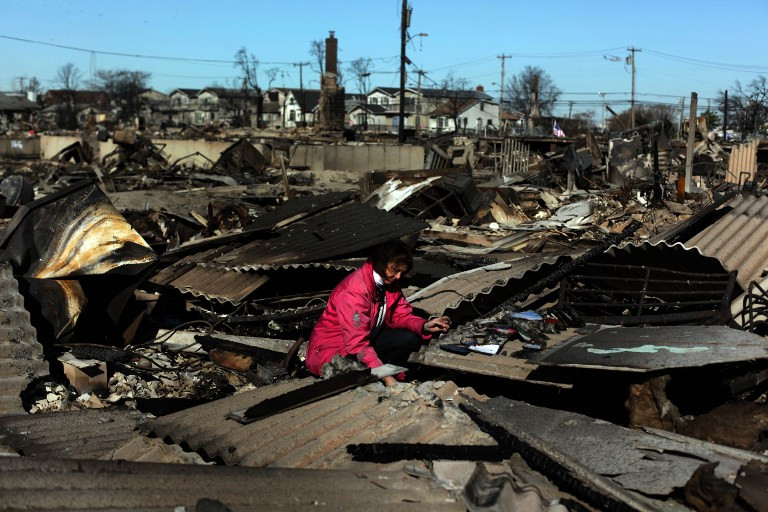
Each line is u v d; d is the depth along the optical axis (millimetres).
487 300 6223
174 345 6605
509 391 5000
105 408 5074
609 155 22734
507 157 28078
